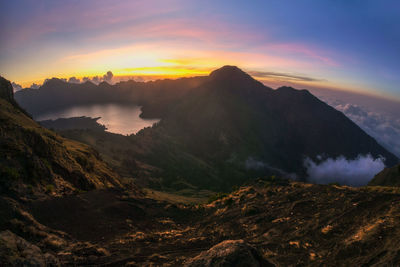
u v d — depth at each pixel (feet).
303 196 74.90
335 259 36.73
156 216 85.35
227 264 30.32
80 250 48.83
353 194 61.05
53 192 83.25
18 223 51.08
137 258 47.88
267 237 53.57
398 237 34.27
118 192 100.17
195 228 74.95
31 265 32.58
